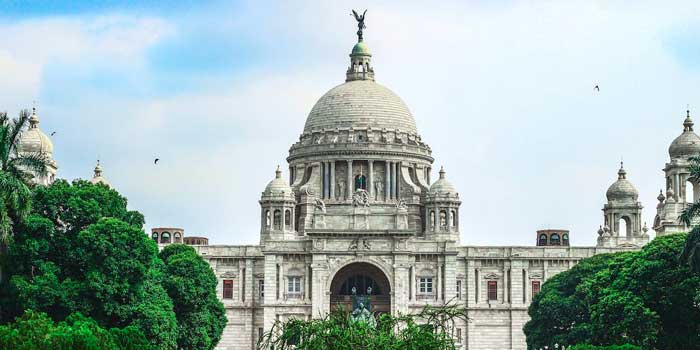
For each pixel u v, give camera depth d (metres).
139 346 120.38
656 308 151.38
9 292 139.25
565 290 199.38
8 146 134.00
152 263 159.12
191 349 173.62
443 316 102.12
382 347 97.00
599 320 155.12
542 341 193.38
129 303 147.00
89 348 106.88
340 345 96.88
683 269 150.25
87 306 142.00
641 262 155.00
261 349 101.62
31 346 102.50
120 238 146.25
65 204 150.25
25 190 132.62
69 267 145.75
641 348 140.12
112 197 159.50
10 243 140.12
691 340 149.75
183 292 172.12
